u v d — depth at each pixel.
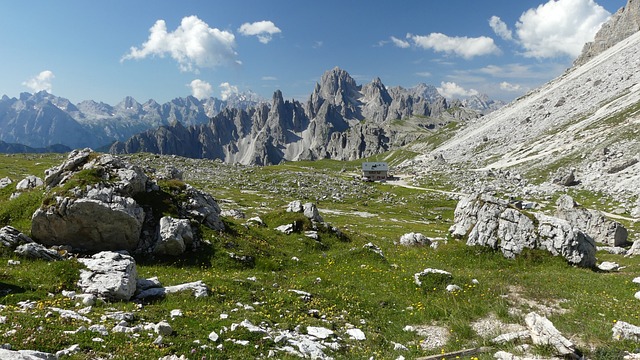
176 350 12.98
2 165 126.62
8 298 15.92
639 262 42.03
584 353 15.14
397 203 134.62
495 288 25.22
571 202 76.69
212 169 175.25
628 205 96.88
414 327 19.72
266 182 155.50
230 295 20.16
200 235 31.75
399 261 36.41
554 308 22.36
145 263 27.75
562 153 166.38
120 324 14.17
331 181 167.38
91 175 30.56
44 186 32.53
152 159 183.38
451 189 156.38
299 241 40.06
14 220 29.33
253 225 43.28
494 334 17.86
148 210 31.86
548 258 38.72
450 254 40.28
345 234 47.34
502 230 41.28
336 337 17.11
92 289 17.86
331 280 26.30
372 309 21.70
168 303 18.08
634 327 16.62
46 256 23.25
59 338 12.07
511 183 146.50
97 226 27.48
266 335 15.38
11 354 9.42
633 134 146.00
